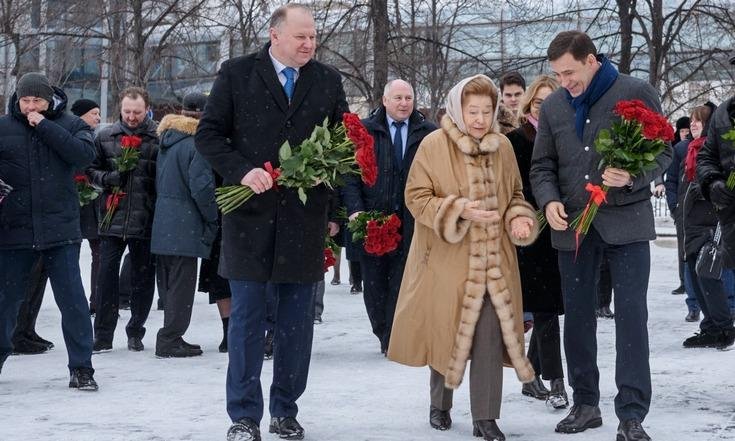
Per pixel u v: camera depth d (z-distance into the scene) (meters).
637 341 5.91
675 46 23.09
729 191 6.71
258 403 5.92
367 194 9.31
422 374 8.43
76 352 7.70
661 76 22.89
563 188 6.19
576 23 23.50
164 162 9.41
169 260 9.43
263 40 23.97
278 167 5.94
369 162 5.80
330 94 6.12
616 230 5.96
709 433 6.16
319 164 5.78
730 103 6.84
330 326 11.59
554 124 6.22
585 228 5.90
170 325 9.45
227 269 5.93
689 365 8.72
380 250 8.58
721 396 7.34
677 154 12.11
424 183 6.14
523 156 7.01
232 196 5.83
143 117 9.86
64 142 7.41
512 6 23.61
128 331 9.93
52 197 7.54
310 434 6.18
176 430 6.26
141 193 9.70
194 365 8.98
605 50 22.95
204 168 9.23
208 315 12.70
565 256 6.21
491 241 6.07
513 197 6.28
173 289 9.41
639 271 5.97
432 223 5.98
